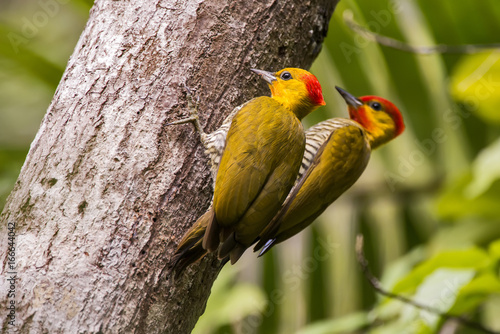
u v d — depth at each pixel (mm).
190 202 6543
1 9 18500
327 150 8141
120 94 6523
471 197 11359
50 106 6660
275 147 6730
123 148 6348
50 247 5941
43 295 5738
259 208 6523
